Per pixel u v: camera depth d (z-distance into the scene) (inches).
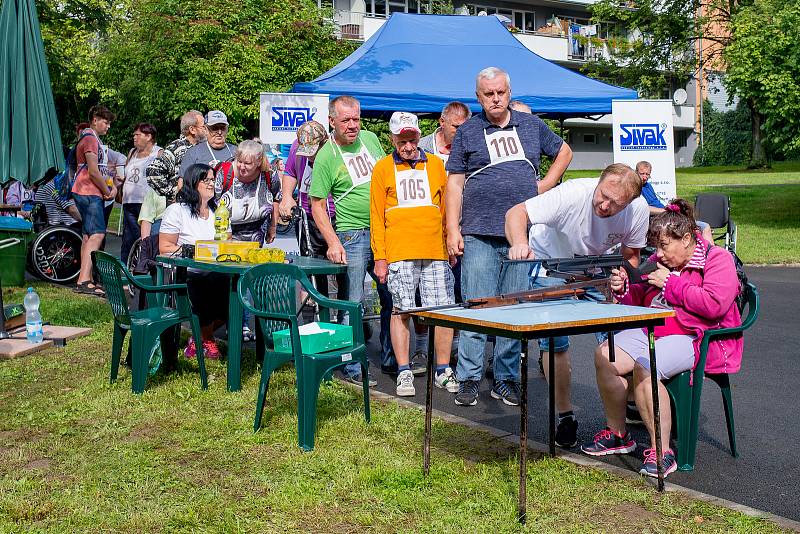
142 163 399.2
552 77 491.8
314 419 182.7
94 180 411.8
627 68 1189.1
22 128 298.8
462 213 219.8
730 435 183.2
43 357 270.7
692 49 1188.5
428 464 165.6
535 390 244.4
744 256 589.3
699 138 2102.6
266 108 424.2
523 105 248.5
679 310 172.9
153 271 272.8
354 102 241.3
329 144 246.8
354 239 246.4
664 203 455.5
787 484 166.9
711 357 175.8
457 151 217.2
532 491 157.6
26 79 300.0
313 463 173.3
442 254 236.8
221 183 258.5
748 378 260.2
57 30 699.4
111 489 160.6
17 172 298.0
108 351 278.7
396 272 233.0
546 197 177.6
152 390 229.6
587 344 316.5
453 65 489.4
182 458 177.6
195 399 221.3
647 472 165.8
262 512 149.7
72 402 218.1
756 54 733.3
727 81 771.4
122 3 1079.6
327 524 144.5
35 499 155.1
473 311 154.8
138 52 1015.6
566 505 151.5
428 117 534.6
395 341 235.3
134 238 406.0
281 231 336.5
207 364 260.2
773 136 754.2
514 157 213.8
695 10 1147.3
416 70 478.9
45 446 185.3
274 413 208.7
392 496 155.9
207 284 255.0
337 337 192.9
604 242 179.3
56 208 455.8
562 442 187.8
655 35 1155.3
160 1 991.0
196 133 323.0
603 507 150.7
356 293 247.8
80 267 450.9
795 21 715.4
